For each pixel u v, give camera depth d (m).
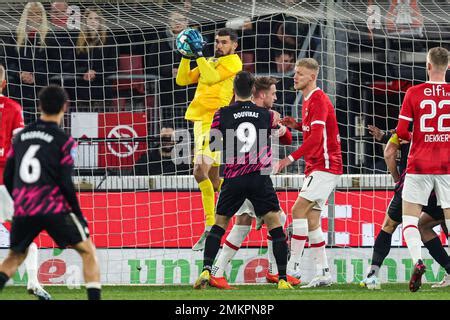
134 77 47.34
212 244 34.47
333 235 39.56
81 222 25.61
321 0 41.97
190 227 39.81
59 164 25.33
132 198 39.88
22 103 46.69
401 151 35.03
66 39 47.06
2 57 44.97
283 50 44.69
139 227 39.84
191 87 47.25
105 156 44.00
